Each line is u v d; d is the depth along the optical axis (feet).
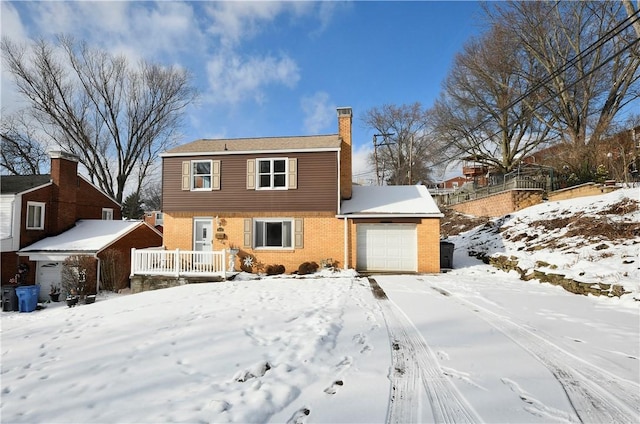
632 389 11.92
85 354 15.79
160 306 25.95
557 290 30.07
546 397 11.33
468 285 33.27
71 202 57.00
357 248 45.91
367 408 10.61
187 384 12.41
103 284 47.65
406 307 24.12
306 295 29.17
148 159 95.61
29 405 11.06
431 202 48.57
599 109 76.18
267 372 13.34
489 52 87.30
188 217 47.88
